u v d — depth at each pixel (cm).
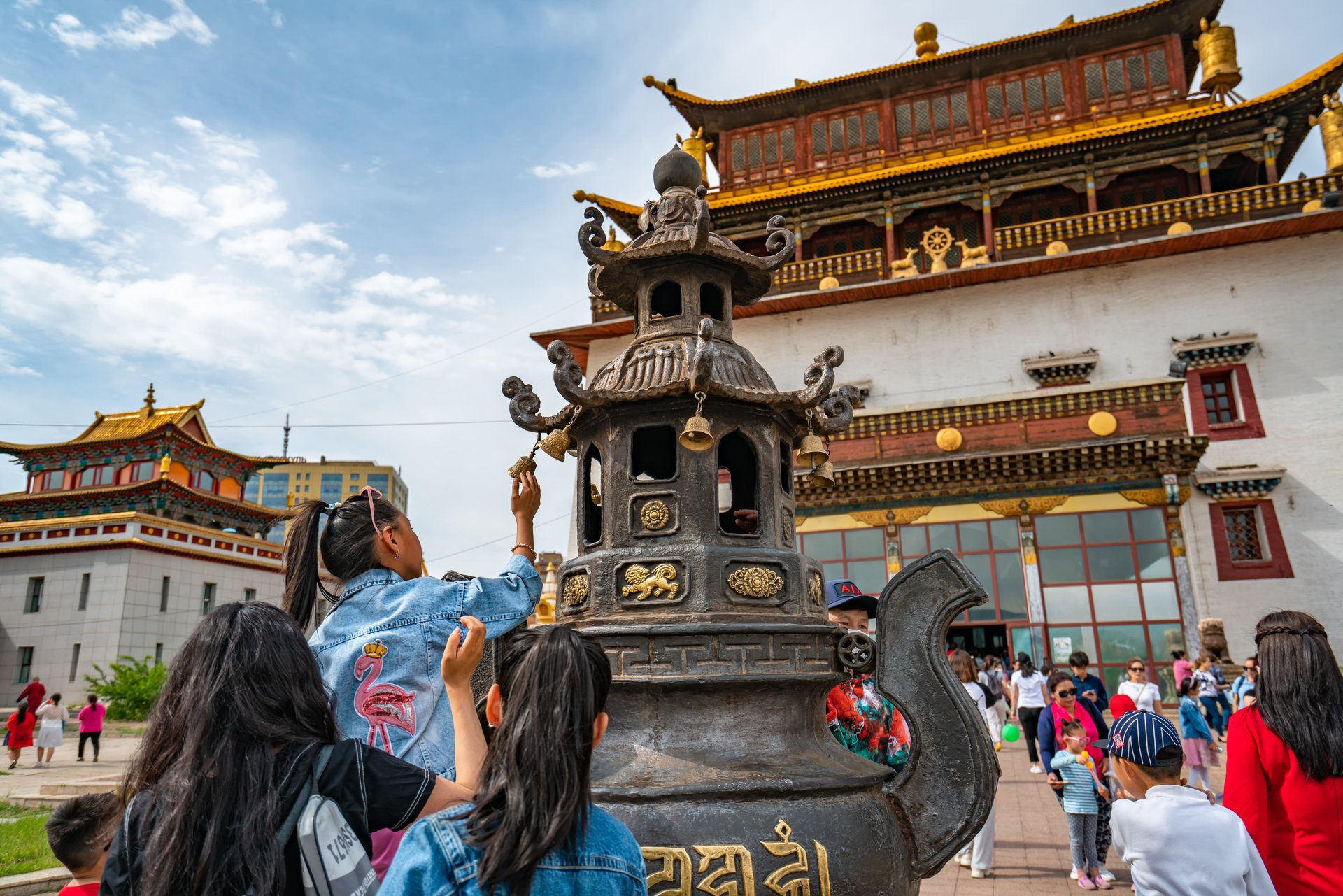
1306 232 2642
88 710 2197
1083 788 827
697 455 386
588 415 414
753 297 478
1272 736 318
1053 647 2212
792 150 3506
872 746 464
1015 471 2292
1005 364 2850
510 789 185
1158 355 2711
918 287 2947
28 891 833
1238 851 302
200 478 4800
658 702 354
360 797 203
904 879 337
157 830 185
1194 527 2483
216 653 203
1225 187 3183
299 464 12006
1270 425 2544
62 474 4666
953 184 3141
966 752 354
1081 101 3194
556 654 199
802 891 303
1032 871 891
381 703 280
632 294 473
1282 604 2369
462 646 253
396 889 177
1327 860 302
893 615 375
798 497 2472
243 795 190
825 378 386
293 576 298
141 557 4072
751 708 354
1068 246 2878
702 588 363
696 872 299
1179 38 3134
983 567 2308
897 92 3416
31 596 4109
